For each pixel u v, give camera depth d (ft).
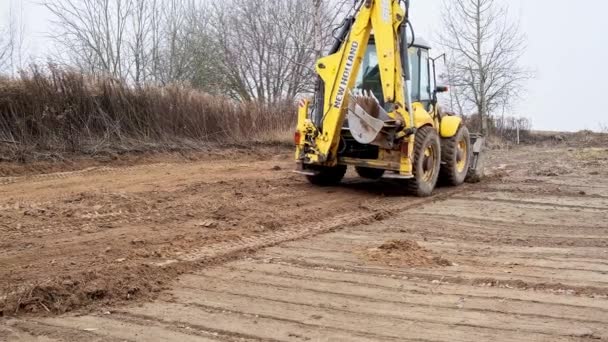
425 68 37.01
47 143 40.63
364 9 32.91
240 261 20.35
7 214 24.73
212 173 40.19
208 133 54.85
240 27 80.89
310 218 27.20
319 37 68.85
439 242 23.79
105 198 28.76
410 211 30.04
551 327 15.05
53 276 17.42
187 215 26.35
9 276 17.42
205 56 79.71
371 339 14.24
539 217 28.91
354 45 33.17
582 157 65.41
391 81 32.30
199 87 76.02
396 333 14.60
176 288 17.54
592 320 15.53
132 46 71.92
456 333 14.64
